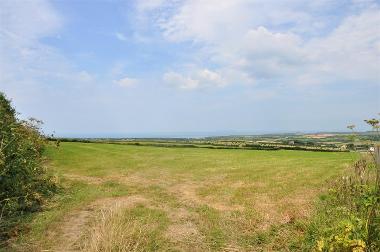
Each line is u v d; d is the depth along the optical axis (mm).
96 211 10211
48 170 16844
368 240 5676
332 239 5906
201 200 11734
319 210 8758
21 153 10625
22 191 10414
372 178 8469
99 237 7367
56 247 7680
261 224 8836
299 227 8234
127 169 18891
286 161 22375
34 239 8133
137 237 7824
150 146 37594
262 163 21375
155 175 17078
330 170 17375
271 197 11719
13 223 8984
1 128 10227
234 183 14633
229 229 8633
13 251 7496
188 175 17047
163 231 8500
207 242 7891
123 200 11609
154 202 11438
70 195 12258
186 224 9102
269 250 7434
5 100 19094
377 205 5988
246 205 10812
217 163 21578
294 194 11992
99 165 20172
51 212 10086
